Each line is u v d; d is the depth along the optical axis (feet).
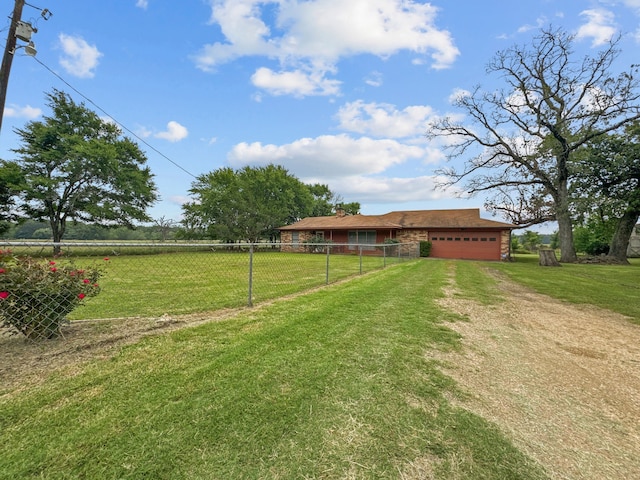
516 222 62.85
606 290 23.50
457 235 65.67
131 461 4.66
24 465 4.48
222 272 30.94
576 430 6.21
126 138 69.46
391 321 13.06
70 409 5.90
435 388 7.55
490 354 10.12
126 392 6.61
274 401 6.55
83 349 9.05
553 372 9.02
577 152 50.80
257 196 89.71
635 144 47.34
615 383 8.44
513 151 57.16
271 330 11.26
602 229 69.00
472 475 4.77
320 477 4.59
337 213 87.45
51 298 9.59
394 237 72.28
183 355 8.76
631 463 5.29
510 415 6.61
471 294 20.27
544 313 16.17
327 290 20.20
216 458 4.83
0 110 22.44
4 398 6.20
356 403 6.66
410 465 4.93
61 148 59.62
